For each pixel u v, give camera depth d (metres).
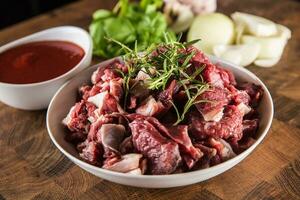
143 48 0.56
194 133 0.42
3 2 1.04
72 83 0.49
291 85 0.55
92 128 0.43
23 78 0.52
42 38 0.58
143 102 0.43
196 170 0.39
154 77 0.44
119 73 0.47
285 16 0.69
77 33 0.57
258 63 0.59
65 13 0.73
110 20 0.61
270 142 0.47
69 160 0.46
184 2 0.69
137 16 0.63
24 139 0.50
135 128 0.40
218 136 0.41
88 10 0.74
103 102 0.44
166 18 0.67
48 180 0.44
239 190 0.42
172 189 0.42
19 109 0.54
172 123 0.42
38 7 1.06
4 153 0.48
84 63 0.52
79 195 0.42
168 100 0.42
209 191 0.42
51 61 0.54
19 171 0.46
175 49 0.45
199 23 0.63
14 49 0.56
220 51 0.60
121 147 0.41
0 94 0.51
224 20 0.63
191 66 0.45
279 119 0.50
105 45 0.61
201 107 0.42
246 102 0.46
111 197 0.42
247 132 0.44
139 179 0.38
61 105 0.48
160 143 0.39
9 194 0.43
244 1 0.74
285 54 0.61
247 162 0.45
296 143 0.47
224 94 0.43
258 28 0.61
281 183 0.42
